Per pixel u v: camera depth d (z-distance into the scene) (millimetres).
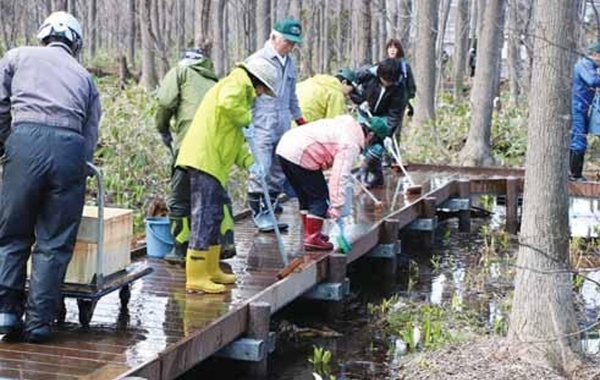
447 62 29703
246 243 7504
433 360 5766
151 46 18734
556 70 5340
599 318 5934
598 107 10469
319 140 6914
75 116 4711
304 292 6586
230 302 5703
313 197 7082
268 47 7363
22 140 4590
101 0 30859
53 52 4781
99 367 4438
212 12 19438
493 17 13625
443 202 10703
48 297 4730
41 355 4594
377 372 5844
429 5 15117
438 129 15500
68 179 4660
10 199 4621
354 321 7078
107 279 5215
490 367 5484
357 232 7980
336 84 8297
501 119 15664
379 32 23297
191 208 5836
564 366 5430
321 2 27375
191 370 5680
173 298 5773
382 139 10172
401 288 8141
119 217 5281
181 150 5785
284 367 5957
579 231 9984
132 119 11430
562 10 5270
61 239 4727
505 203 11430
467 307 7387
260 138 7371
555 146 5418
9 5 22047
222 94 5625
